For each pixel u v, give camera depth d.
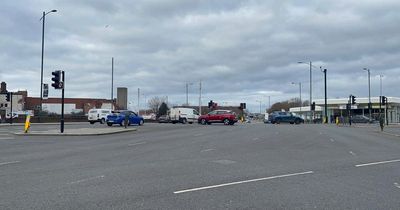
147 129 37.69
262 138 26.84
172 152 18.09
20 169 12.79
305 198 8.85
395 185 10.49
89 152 17.95
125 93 94.56
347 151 19.31
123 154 17.22
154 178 11.22
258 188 9.92
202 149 19.45
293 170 12.98
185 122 61.62
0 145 21.25
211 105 77.06
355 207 8.06
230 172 12.40
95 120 57.12
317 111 100.62
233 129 37.28
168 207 7.95
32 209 7.69
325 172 12.65
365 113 91.19
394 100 87.25
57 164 13.99
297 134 30.98
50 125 49.88
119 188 9.77
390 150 19.97
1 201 8.33
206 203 8.30
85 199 8.56
